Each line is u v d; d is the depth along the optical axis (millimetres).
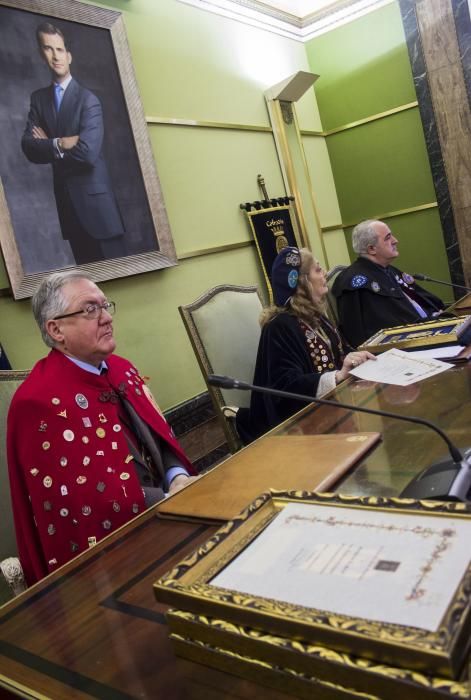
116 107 3205
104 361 1995
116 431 1798
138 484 1758
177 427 3473
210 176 3928
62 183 2916
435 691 524
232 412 2592
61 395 1752
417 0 4566
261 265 4211
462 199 4746
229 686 665
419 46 4652
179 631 715
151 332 3375
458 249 4859
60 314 1797
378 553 699
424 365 1901
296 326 2592
